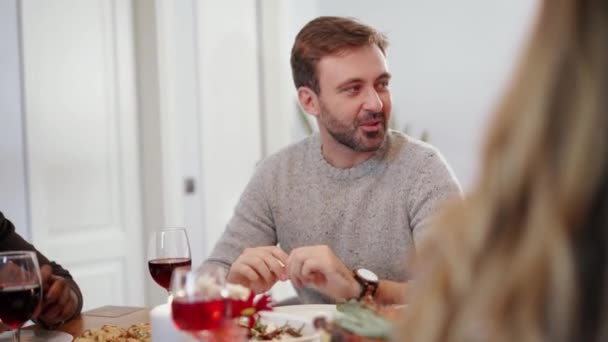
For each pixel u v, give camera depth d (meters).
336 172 1.85
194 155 3.54
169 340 1.13
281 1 3.85
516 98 0.46
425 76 4.46
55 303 1.59
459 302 0.48
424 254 0.51
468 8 4.32
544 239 0.44
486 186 0.47
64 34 3.07
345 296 1.53
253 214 1.93
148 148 3.39
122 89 3.31
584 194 0.44
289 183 1.91
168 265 1.51
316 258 1.52
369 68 1.76
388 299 1.53
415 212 1.76
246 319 1.26
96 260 3.20
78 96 3.13
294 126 4.29
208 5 3.58
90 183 3.18
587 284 0.44
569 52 0.45
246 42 3.79
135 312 1.73
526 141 0.45
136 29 3.38
